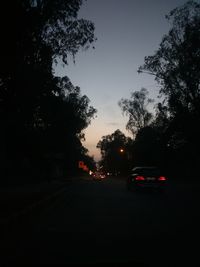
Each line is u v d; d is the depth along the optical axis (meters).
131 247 12.15
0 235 14.28
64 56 27.77
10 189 38.88
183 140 78.00
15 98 22.94
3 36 17.91
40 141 53.06
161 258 10.69
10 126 39.59
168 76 63.28
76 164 120.50
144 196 34.28
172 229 15.63
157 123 99.38
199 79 61.78
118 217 19.47
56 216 20.14
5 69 19.95
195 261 10.37
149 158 101.00
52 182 59.09
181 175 83.25
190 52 61.38
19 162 53.78
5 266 7.14
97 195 35.56
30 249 11.97
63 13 23.66
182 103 63.53
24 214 18.78
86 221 18.11
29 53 21.53
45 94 26.91
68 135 82.25
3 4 17.22
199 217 19.39
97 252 11.44
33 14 19.83
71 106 75.31
